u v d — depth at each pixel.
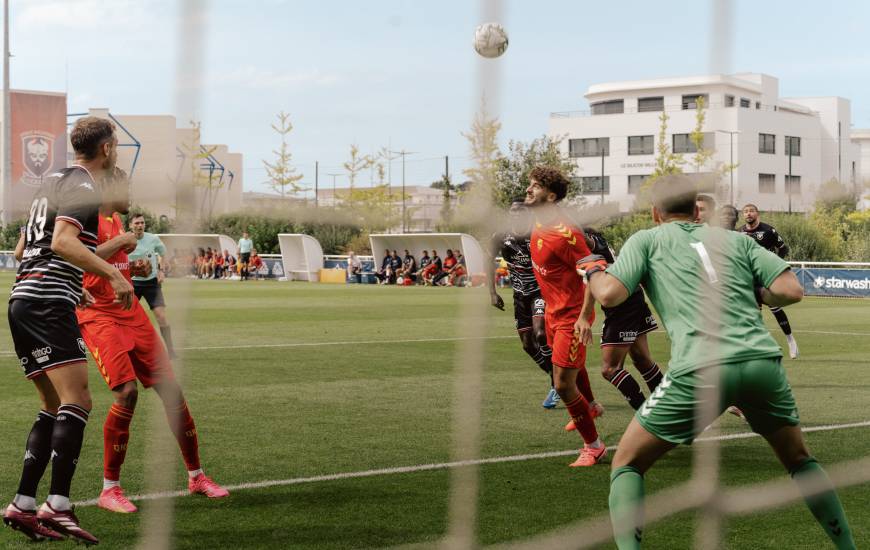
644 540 3.46
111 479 4.04
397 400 7.12
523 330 6.92
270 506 4.06
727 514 3.07
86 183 3.52
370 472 4.70
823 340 12.19
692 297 3.10
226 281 29.34
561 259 4.97
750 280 3.21
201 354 10.30
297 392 7.53
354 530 3.68
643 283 3.26
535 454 5.23
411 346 11.21
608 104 43.09
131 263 5.33
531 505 4.07
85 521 3.84
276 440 5.55
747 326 3.10
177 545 3.46
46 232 3.68
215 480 4.53
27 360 3.74
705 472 3.05
